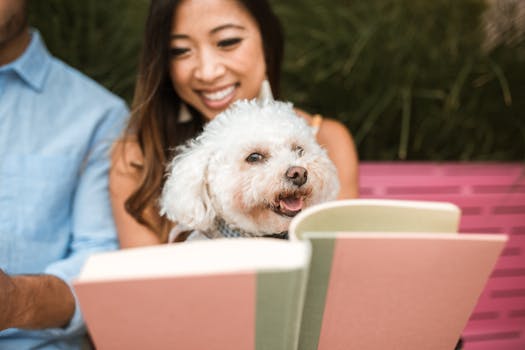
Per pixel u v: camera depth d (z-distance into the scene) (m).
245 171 1.10
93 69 1.94
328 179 1.15
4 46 1.32
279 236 1.16
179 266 0.59
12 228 1.28
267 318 0.63
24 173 1.31
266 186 1.07
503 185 1.67
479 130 1.93
